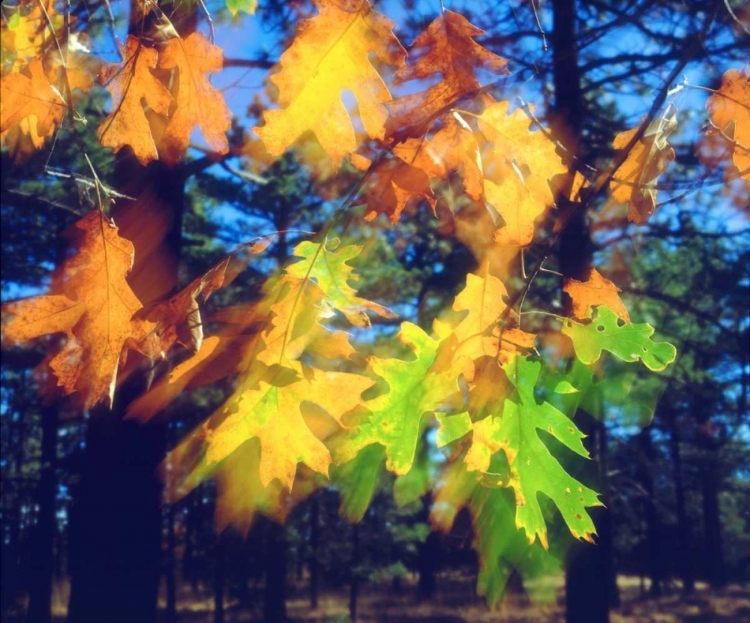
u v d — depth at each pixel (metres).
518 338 1.59
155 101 1.40
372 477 2.33
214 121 1.39
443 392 1.58
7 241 12.66
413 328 1.58
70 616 4.97
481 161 1.48
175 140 1.40
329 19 1.26
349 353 1.49
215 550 20.45
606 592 7.32
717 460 16.52
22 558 18.53
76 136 1.45
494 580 2.05
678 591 32.41
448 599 21.81
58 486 20.55
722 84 1.62
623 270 4.77
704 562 32.53
